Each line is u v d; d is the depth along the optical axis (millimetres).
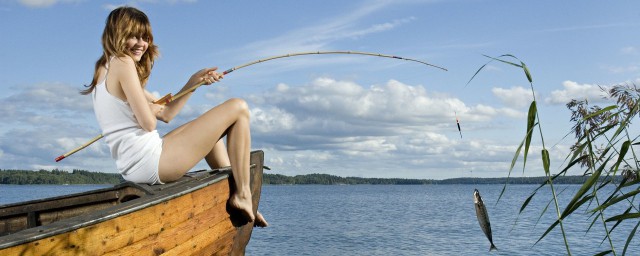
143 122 3457
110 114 3512
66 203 4141
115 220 2828
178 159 3533
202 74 3916
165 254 3264
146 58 3754
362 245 21109
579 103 4785
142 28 3525
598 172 2617
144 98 3463
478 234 24766
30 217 4246
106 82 3498
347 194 115062
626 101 4070
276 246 20797
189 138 3562
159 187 3475
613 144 2727
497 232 25594
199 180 3699
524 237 22719
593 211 2646
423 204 61500
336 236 24391
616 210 34281
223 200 3873
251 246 20828
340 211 46250
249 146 3834
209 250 3826
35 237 2373
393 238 23516
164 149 3539
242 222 4125
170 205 3270
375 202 68438
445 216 38750
